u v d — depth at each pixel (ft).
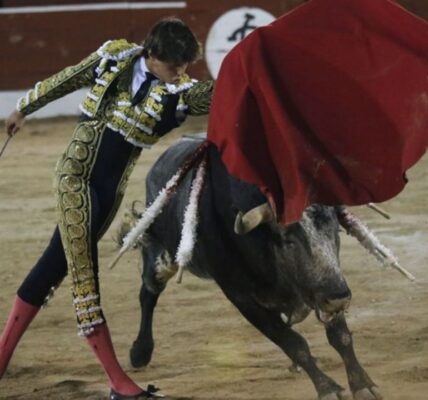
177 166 35.58
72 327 43.52
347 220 32.04
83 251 32.37
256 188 30.55
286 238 30.04
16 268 53.47
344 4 29.94
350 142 29.40
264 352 39.04
